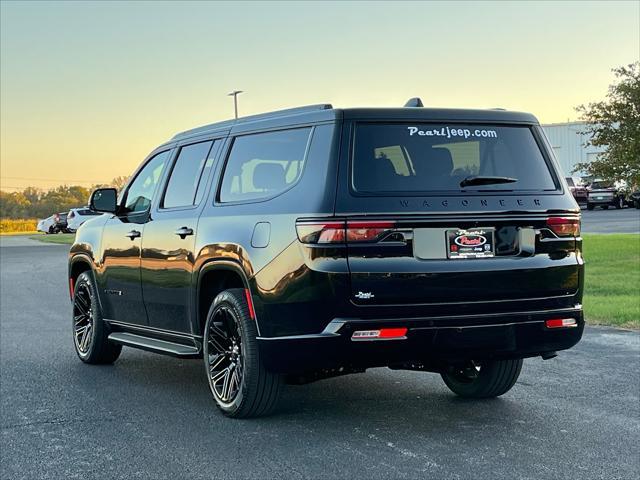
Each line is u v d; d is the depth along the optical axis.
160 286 6.82
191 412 6.16
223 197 6.18
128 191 7.68
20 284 18.22
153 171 7.37
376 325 5.10
